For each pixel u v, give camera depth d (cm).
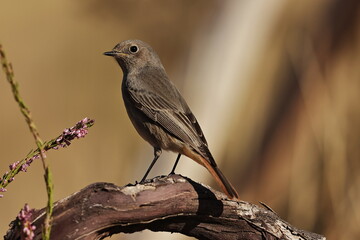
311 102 1180
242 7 1405
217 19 1448
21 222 539
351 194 1110
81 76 1720
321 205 1129
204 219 698
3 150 1598
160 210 664
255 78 1325
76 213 629
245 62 1359
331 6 1233
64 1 1767
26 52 1730
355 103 1154
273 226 706
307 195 1137
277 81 1278
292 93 1225
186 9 1656
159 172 1404
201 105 1370
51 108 1677
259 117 1273
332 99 1165
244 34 1377
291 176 1162
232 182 1255
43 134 1642
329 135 1140
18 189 1512
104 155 1603
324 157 1136
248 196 1216
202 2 1633
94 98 1697
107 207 637
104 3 1719
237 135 1306
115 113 1684
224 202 696
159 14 1688
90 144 1608
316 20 1248
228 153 1287
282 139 1207
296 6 1304
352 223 1102
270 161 1214
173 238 1277
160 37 1683
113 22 1725
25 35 1744
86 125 643
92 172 1572
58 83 1705
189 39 1563
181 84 1429
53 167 1547
